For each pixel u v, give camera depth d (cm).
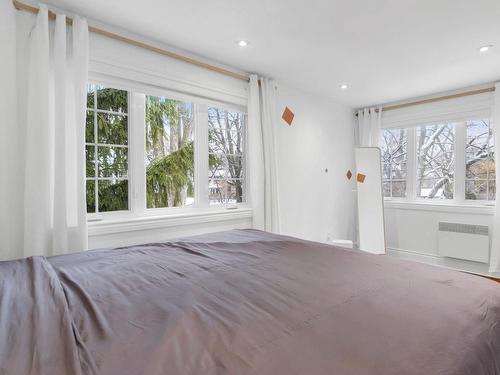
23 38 166
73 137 179
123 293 96
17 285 98
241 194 305
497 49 242
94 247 195
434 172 377
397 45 234
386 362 61
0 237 156
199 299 92
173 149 253
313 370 58
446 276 115
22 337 66
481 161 338
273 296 95
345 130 416
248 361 61
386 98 382
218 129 285
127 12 186
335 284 106
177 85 237
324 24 202
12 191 161
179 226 240
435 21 199
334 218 397
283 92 326
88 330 72
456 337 72
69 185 177
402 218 396
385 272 120
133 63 211
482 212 328
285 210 331
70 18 181
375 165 396
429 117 366
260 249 157
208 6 180
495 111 310
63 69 172
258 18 194
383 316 81
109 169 214
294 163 341
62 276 112
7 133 157
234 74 272
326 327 75
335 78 308
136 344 66
